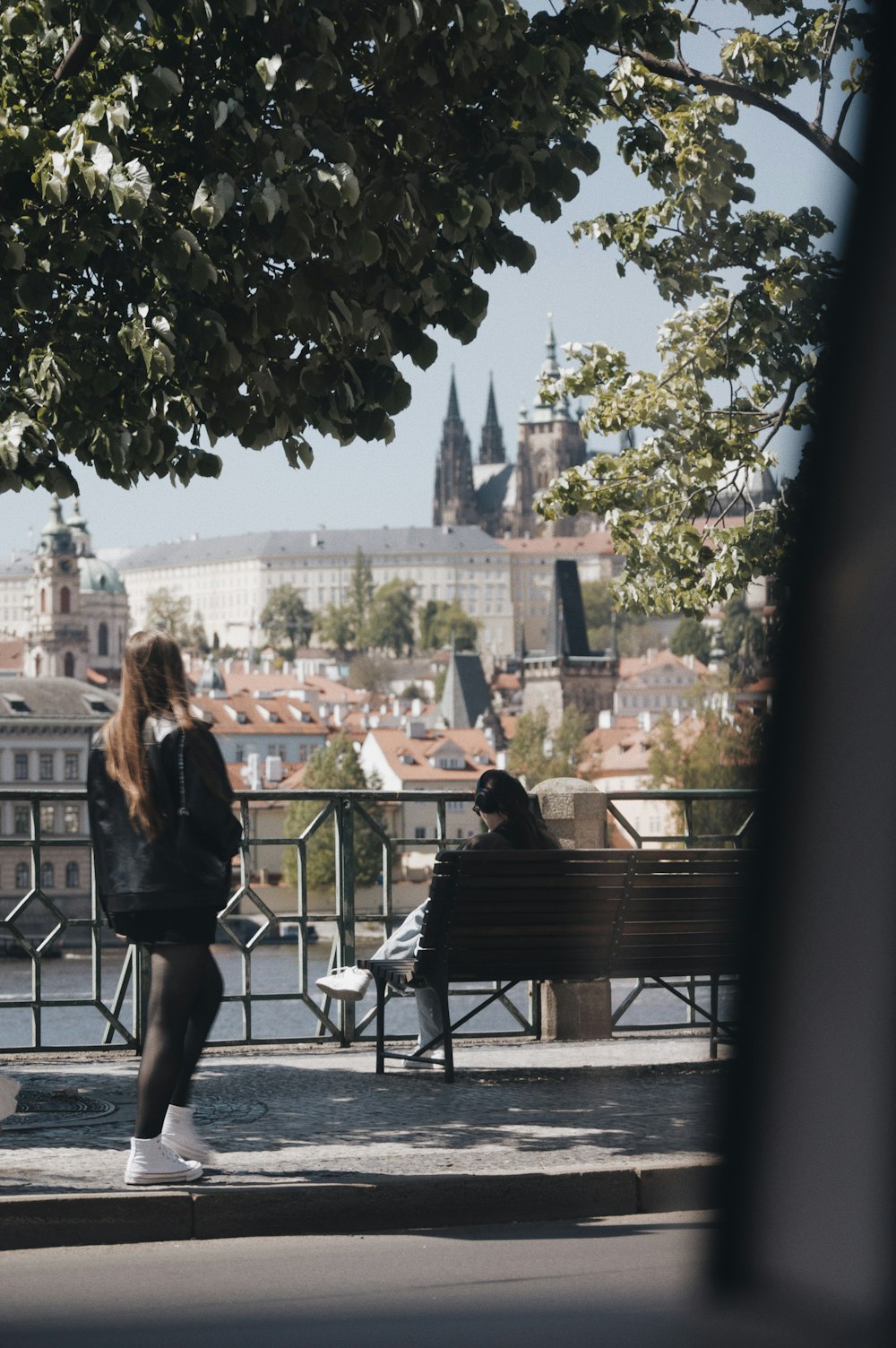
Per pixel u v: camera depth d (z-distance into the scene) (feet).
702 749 410.31
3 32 27.40
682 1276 17.39
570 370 54.65
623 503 54.13
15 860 447.01
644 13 31.76
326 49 25.22
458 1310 16.33
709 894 30.04
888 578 17.16
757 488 53.62
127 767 21.21
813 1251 16.05
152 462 27.91
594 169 27.76
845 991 16.34
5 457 27.37
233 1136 24.04
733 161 46.93
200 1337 15.44
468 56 26.35
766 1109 17.02
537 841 30.25
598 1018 34.58
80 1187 20.24
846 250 23.66
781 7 45.34
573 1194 20.85
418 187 26.37
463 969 29.32
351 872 34.12
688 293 49.49
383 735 615.57
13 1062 31.27
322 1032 34.17
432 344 27.45
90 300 28.19
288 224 25.66
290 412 27.53
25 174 26.55
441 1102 27.09
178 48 26.16
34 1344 15.28
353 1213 20.10
